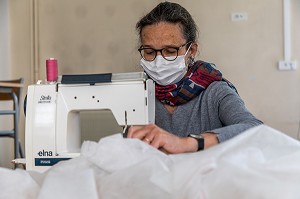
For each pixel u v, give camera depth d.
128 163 0.48
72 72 5.16
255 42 4.75
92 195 0.43
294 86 4.68
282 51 4.70
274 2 4.71
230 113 1.15
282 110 4.71
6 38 5.18
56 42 5.18
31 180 0.49
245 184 0.40
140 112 1.20
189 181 0.42
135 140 0.54
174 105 1.41
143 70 1.39
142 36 1.32
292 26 4.69
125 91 1.20
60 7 5.17
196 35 1.39
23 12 5.22
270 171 0.41
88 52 5.13
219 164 0.42
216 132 0.87
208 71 1.38
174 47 1.29
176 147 0.78
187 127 1.37
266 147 0.48
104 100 1.21
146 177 0.45
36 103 1.21
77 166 0.50
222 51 4.81
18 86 3.58
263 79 4.74
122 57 5.05
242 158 0.43
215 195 0.41
